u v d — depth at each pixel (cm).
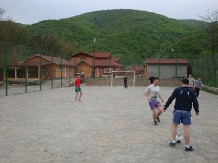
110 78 3744
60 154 561
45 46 6419
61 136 714
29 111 1165
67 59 3709
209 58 2745
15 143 643
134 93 2303
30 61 2830
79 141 664
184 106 604
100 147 613
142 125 870
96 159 530
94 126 847
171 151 587
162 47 8500
